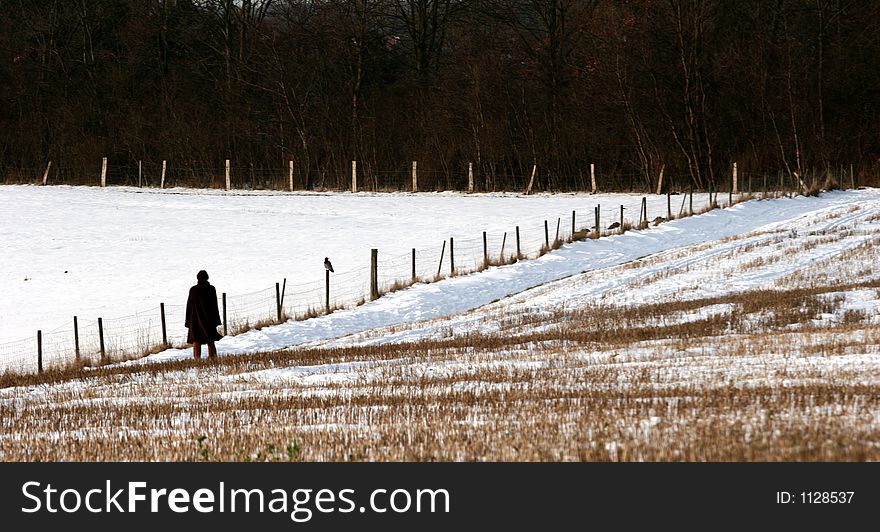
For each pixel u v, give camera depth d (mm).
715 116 188000
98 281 109812
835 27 188500
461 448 30719
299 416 40156
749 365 47219
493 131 194500
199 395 49562
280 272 112188
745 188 174250
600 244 119250
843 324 65062
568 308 84688
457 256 116688
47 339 86312
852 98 185875
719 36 190875
